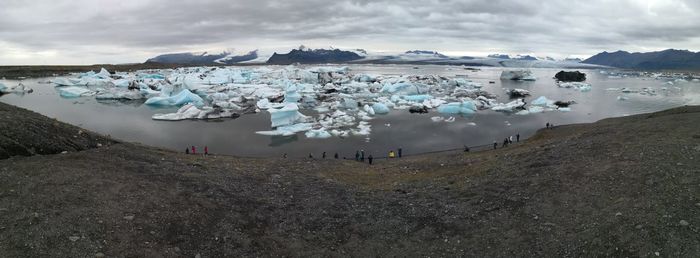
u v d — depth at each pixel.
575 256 15.49
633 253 14.77
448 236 18.42
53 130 27.14
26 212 16.61
